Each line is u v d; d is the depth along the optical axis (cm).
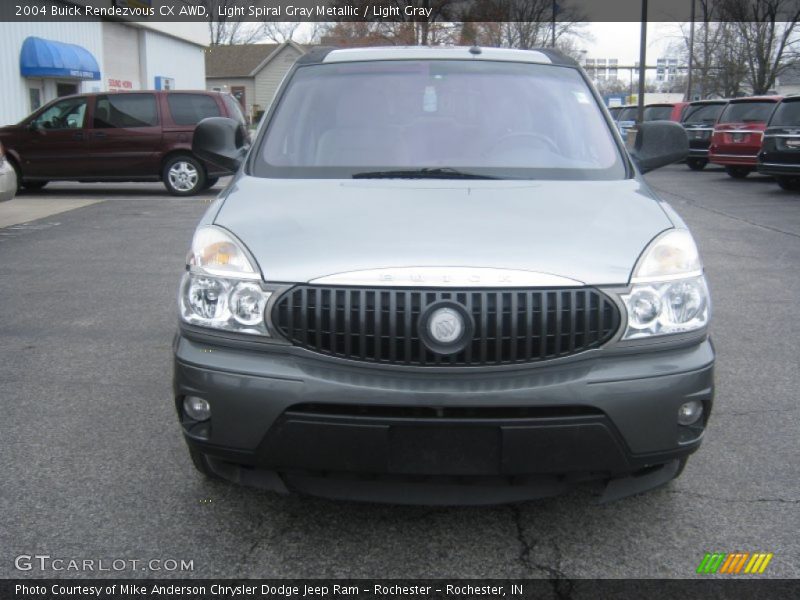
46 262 871
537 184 360
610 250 296
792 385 489
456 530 321
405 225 307
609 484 300
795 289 750
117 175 1576
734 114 1917
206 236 313
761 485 358
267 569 294
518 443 270
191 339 298
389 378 275
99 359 538
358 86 430
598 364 281
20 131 1565
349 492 291
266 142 402
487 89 427
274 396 276
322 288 281
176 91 1576
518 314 276
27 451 390
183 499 343
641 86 2825
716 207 1361
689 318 294
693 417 294
